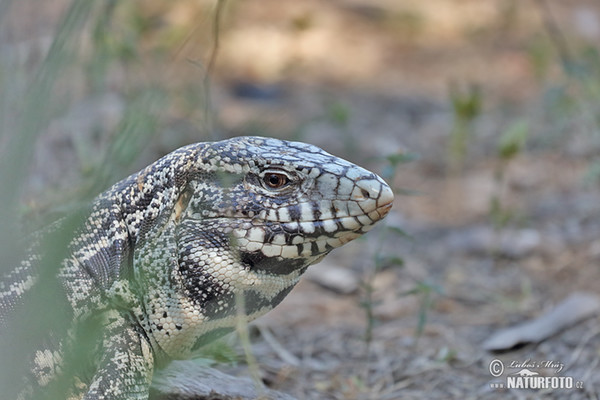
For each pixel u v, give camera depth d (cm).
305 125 2262
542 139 2300
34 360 855
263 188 895
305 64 3017
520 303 1508
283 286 916
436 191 2108
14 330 848
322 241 893
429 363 1265
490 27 3422
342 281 1599
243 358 1225
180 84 1838
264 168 896
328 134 2366
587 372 1206
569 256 1688
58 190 1365
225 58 2902
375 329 1411
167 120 1795
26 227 957
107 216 902
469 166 2227
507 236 1784
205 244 888
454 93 2123
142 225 900
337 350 1323
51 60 834
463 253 1758
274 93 2683
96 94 1786
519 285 1591
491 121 2497
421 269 1689
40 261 869
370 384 1213
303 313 1491
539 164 2198
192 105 1802
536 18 3431
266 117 2294
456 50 3247
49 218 977
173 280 888
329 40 3247
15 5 1110
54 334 863
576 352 1274
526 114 2528
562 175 2127
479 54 3195
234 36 3020
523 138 1805
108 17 1570
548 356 1278
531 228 1834
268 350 1301
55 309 859
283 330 1408
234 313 904
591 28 3247
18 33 1438
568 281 1578
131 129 1188
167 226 898
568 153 2233
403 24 3444
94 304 877
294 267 909
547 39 3036
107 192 920
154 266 891
